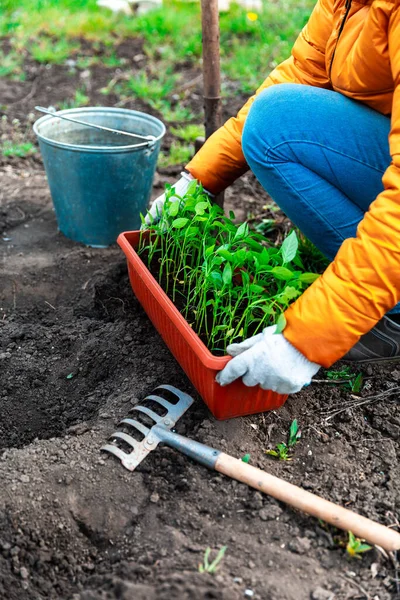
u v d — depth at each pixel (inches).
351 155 81.3
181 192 97.4
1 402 91.0
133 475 76.8
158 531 70.7
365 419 86.4
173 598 61.8
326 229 86.7
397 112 64.7
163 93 189.2
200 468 77.4
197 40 219.1
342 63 77.9
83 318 107.7
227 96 187.3
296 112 81.1
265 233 124.3
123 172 116.0
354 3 74.6
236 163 94.6
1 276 116.7
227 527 71.1
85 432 84.1
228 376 72.4
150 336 99.5
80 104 185.2
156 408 85.7
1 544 69.1
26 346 101.5
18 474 76.2
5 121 177.0
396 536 67.4
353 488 76.3
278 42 214.7
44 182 151.5
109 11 246.5
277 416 85.2
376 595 64.7
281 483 72.1
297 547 68.8
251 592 63.5
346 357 89.7
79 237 126.4
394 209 64.1
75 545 70.9
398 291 66.7
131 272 98.6
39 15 239.6
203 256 88.4
